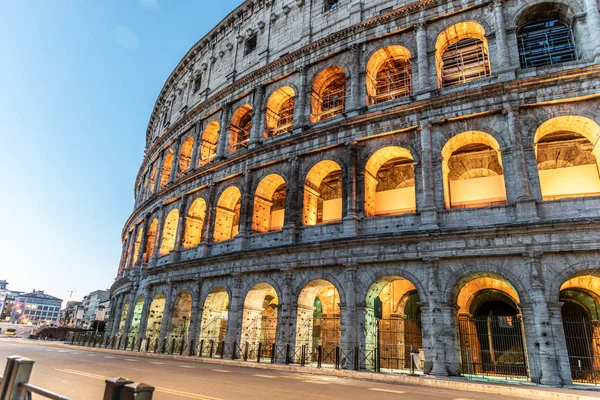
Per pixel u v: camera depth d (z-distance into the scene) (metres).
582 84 25.23
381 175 36.94
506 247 23.91
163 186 53.31
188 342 36.47
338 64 35.62
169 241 47.66
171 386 15.41
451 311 24.45
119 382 5.30
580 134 27.23
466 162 34.19
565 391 18.12
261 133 39.00
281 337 30.00
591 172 29.38
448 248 25.36
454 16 31.38
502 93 27.02
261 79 40.88
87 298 157.00
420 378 21.72
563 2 28.03
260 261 33.16
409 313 34.69
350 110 32.88
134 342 43.50
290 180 34.31
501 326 31.22
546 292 22.53
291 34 40.84
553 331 21.70
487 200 30.94
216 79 48.38
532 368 21.70
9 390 6.96
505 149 26.19
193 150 46.50
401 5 34.03
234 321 33.38
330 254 29.45
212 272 36.59
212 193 40.81
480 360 30.30
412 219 27.75
